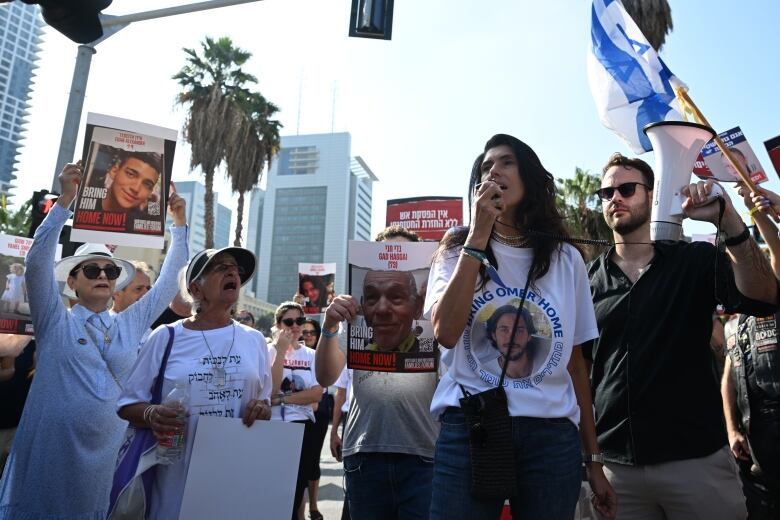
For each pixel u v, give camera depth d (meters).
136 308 4.07
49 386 3.59
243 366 3.28
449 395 2.20
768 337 3.79
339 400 6.32
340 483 9.16
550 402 2.11
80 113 7.98
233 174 23.69
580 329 2.40
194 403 3.11
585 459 2.52
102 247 4.33
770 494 3.72
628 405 2.94
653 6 12.00
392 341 3.37
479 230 2.10
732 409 4.17
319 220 191.00
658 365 2.91
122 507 2.93
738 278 2.56
